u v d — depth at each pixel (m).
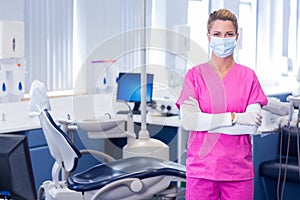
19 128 3.61
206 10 6.39
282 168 3.88
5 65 4.38
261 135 3.83
